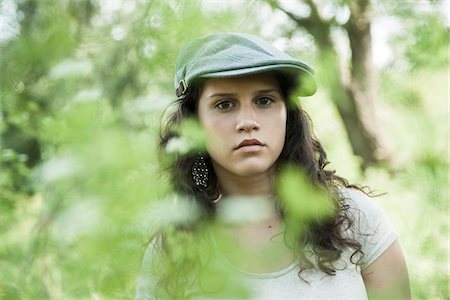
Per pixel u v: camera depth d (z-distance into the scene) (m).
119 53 1.77
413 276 1.32
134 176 0.53
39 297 0.79
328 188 1.41
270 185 1.41
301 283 1.36
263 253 1.12
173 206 0.70
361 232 1.49
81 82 0.70
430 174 1.04
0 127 1.49
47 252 0.76
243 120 1.20
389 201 1.93
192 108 1.31
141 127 0.69
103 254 0.56
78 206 0.54
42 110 1.04
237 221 0.80
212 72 1.22
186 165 1.30
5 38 0.68
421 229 1.23
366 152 4.34
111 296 0.61
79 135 0.53
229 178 1.40
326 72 0.85
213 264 0.78
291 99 1.25
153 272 1.16
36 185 0.73
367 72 2.10
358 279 1.44
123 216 0.54
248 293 0.66
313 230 1.31
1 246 0.90
